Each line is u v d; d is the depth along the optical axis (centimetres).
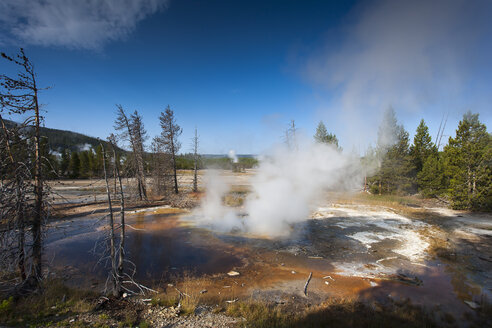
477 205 2016
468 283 859
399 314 651
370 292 801
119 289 722
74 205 2117
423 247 1216
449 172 2214
